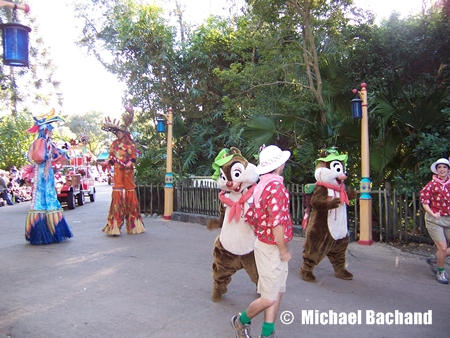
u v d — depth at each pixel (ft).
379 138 27.61
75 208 46.19
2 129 71.77
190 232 29.55
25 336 12.55
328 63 31.60
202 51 48.60
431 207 18.26
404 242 24.98
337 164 17.69
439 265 18.25
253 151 30.81
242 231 14.49
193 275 18.97
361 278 18.69
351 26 31.73
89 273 19.22
